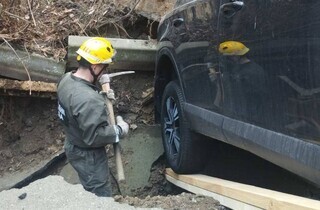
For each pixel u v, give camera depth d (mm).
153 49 6453
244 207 3699
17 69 6125
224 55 3873
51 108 6434
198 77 4480
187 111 4812
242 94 3654
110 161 6254
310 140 2883
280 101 3152
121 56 6398
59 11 6758
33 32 6414
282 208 3195
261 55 3320
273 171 5047
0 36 6082
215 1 3980
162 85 5852
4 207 3646
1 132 6379
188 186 4973
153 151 6348
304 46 2848
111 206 3615
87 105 4223
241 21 3570
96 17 6781
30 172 6062
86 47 4395
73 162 4566
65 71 6383
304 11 2828
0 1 6211
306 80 2855
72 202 3652
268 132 3328
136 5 6707
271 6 3172
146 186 6172
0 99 6320
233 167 5379
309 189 4594
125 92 6645
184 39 4754
